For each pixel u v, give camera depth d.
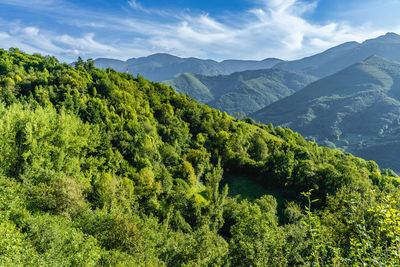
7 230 13.91
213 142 83.56
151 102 96.44
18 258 12.64
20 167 33.22
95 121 60.50
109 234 22.33
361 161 102.12
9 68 77.75
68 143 41.50
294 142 105.69
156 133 71.69
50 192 24.20
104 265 17.66
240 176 72.00
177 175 58.66
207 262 18.30
